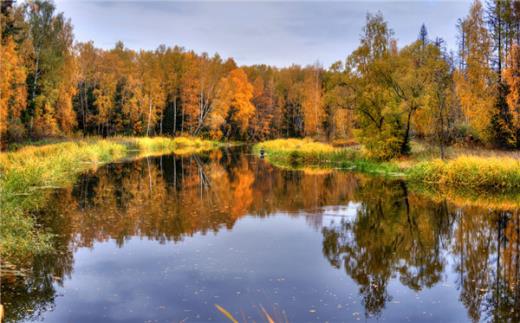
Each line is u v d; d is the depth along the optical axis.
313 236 13.21
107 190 21.17
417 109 29.86
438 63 28.22
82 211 16.09
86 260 10.70
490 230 14.20
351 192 21.16
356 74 32.72
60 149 32.44
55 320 7.61
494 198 19.55
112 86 62.69
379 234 13.62
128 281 9.38
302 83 87.88
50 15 47.66
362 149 36.28
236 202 18.33
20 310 8.00
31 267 10.19
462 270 10.50
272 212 16.44
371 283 9.55
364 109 31.91
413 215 16.17
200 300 8.45
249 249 11.77
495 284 9.58
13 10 42.06
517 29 36.41
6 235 11.84
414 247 12.32
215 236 12.98
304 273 10.06
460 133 36.03
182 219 15.00
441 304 8.48
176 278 9.58
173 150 54.78
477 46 39.06
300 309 8.09
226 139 76.00
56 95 46.59
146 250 11.50
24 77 37.88
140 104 64.94
